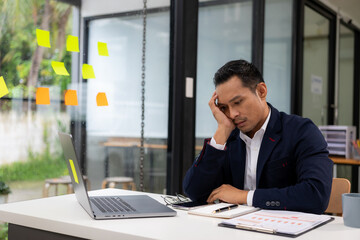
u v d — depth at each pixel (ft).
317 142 4.75
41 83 6.44
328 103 16.47
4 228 6.15
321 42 15.57
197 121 9.38
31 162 6.30
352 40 19.21
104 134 7.57
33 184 6.32
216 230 3.40
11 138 6.02
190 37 8.85
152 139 8.53
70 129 6.92
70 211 4.11
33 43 6.32
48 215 3.93
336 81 16.71
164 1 8.70
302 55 13.75
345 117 18.53
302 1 13.64
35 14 6.34
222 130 4.88
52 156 6.61
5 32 5.93
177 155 8.72
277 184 4.94
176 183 8.70
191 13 8.86
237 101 4.65
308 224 3.50
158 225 3.57
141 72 8.24
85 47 7.17
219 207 4.17
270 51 12.21
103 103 7.47
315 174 4.41
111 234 3.38
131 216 3.84
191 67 8.89
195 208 4.32
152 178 8.56
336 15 16.55
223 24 10.23
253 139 5.06
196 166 4.89
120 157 7.92
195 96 9.04
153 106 8.52
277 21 12.56
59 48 6.72
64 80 6.79
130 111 8.06
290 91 13.51
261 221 3.60
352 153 12.09
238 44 10.83
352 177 16.79
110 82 7.64
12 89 6.03
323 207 4.32
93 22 7.30
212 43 9.85
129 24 8.00
